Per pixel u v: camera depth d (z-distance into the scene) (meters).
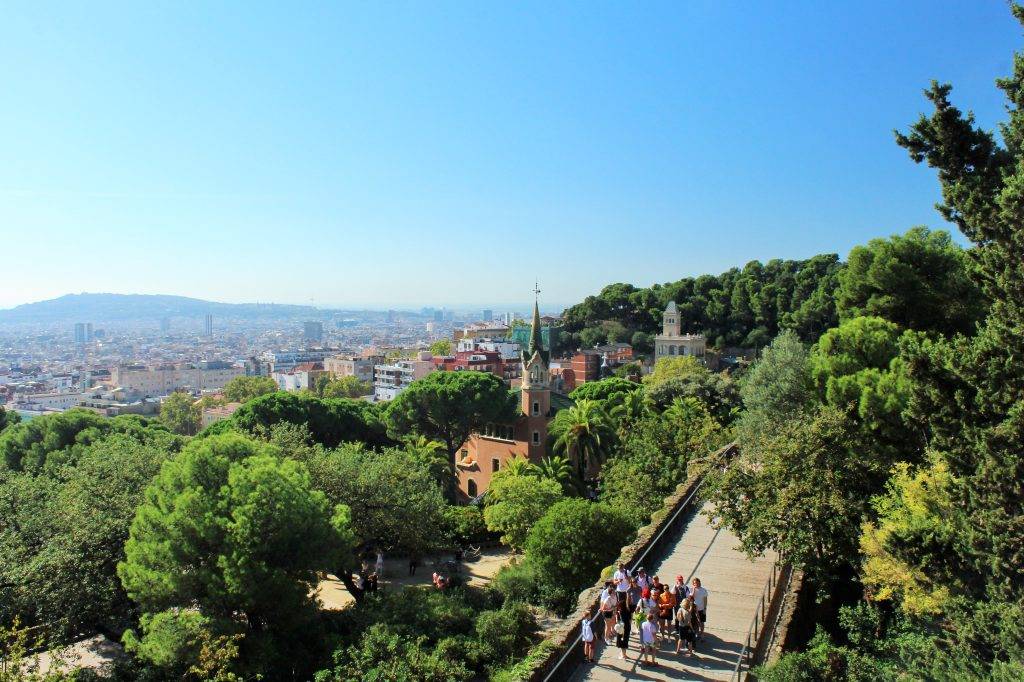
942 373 17.30
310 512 31.97
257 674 26.53
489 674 27.75
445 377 68.25
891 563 18.52
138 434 65.75
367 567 49.47
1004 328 15.31
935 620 17.78
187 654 26.66
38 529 34.56
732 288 143.00
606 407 68.62
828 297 107.81
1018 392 15.44
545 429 68.25
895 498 19.89
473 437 74.25
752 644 18.94
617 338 153.38
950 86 17.20
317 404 66.81
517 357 166.88
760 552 22.47
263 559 30.16
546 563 34.28
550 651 17.70
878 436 25.83
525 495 43.88
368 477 42.53
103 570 33.25
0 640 24.53
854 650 18.09
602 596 19.69
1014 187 14.73
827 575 21.56
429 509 44.66
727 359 129.88
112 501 36.06
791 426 24.89
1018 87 15.98
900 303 39.59
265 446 40.00
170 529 29.70
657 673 17.58
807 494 21.86
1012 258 15.43
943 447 17.78
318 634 31.38
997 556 14.94
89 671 28.86
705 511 25.83
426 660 26.56
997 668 13.30
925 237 42.72
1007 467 15.00
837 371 33.38
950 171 17.53
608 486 44.56
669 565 24.56
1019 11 15.52
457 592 37.22
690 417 47.81
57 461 56.53
